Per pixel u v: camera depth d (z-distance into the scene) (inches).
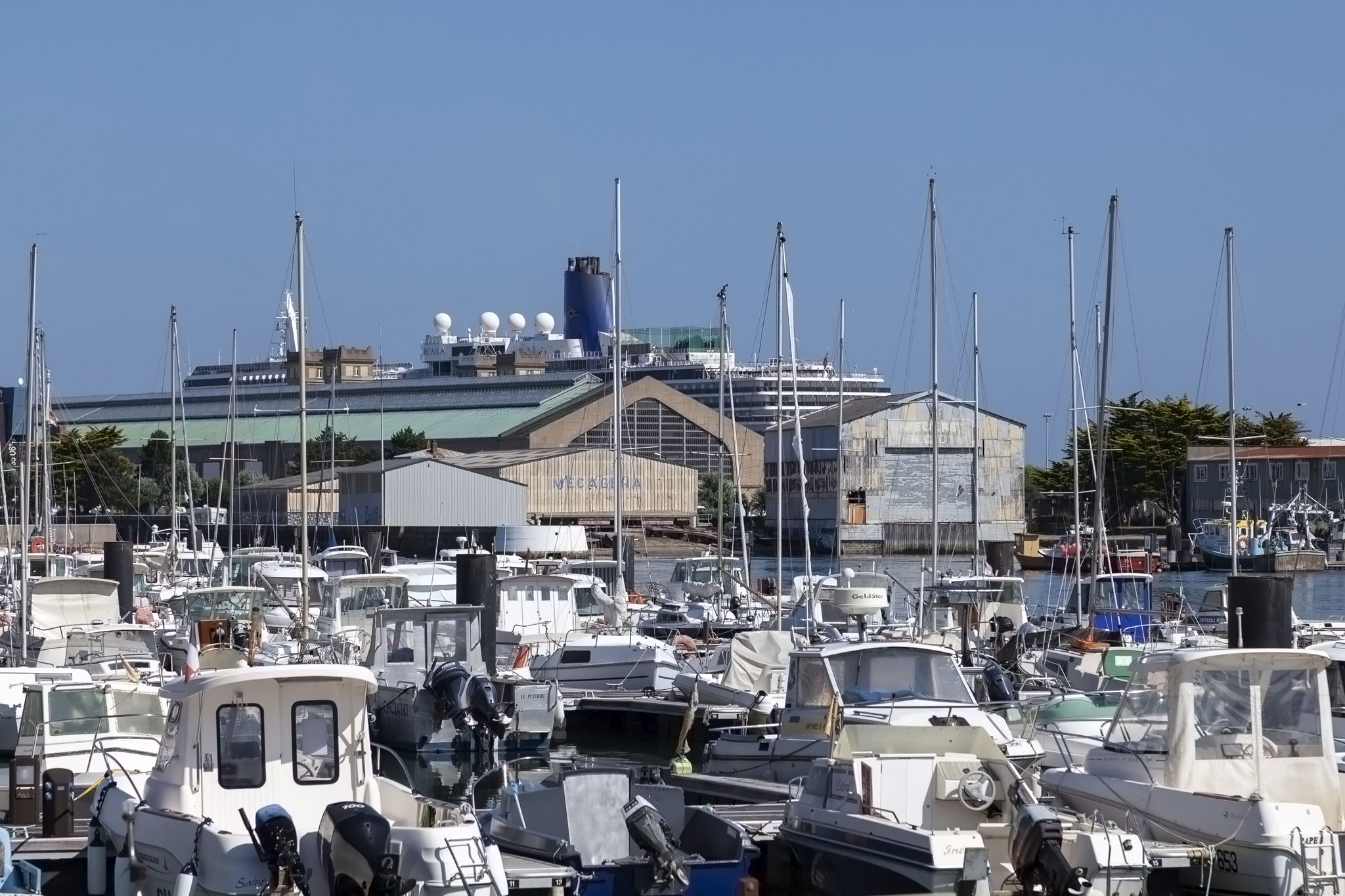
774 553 7421.3
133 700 1830.7
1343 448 6884.8
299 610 2861.7
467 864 1097.4
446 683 2144.4
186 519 6968.5
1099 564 2920.8
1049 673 2378.2
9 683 2126.0
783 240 3341.5
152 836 1198.3
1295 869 1162.0
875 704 1739.7
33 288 3125.0
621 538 3184.1
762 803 1614.2
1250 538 6033.5
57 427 7706.7
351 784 1233.4
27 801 1569.9
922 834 1200.8
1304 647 2159.2
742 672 2342.5
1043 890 1168.2
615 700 2440.9
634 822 1234.6
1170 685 1291.8
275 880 1098.7
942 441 7426.2
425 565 3774.6
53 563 3927.2
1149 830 1267.2
